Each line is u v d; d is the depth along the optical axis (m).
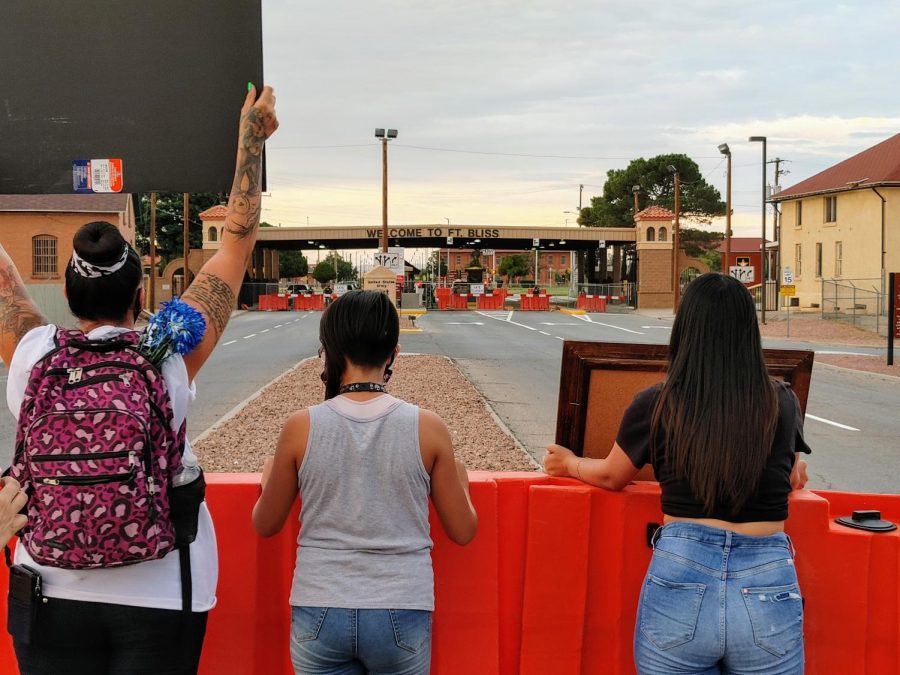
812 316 43.31
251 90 2.28
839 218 46.44
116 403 1.69
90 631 1.79
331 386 2.13
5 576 2.51
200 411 12.12
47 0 2.31
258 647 2.57
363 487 1.95
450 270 154.38
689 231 83.25
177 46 2.32
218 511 2.54
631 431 2.22
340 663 1.95
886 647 2.60
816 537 2.60
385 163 41.56
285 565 2.56
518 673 2.67
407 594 1.92
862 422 12.72
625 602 2.63
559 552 2.61
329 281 138.50
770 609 1.90
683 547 1.96
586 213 95.69
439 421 2.03
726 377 1.99
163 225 71.69
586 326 38.28
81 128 2.34
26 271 38.94
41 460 1.65
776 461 2.00
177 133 2.34
